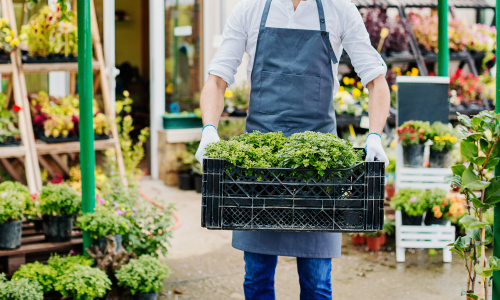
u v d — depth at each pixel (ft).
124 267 10.99
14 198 11.35
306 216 5.98
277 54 7.44
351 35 7.37
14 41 14.64
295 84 7.41
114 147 16.48
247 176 5.98
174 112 22.72
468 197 7.28
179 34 23.15
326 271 7.57
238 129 22.27
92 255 11.20
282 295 11.99
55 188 12.03
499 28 6.74
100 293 10.27
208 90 7.50
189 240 15.96
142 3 25.79
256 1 7.52
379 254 15.06
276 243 7.41
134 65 25.90
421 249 15.62
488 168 6.94
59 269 10.89
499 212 6.81
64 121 15.58
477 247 7.45
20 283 9.91
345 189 5.96
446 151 15.06
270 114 7.52
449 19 27.84
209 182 5.90
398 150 15.34
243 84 23.59
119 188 13.61
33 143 14.98
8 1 15.25
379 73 7.20
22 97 15.06
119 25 25.49
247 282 7.79
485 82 25.13
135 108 25.75
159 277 11.05
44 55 15.23
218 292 12.17
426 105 15.33
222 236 16.43
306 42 7.36
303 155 6.00
